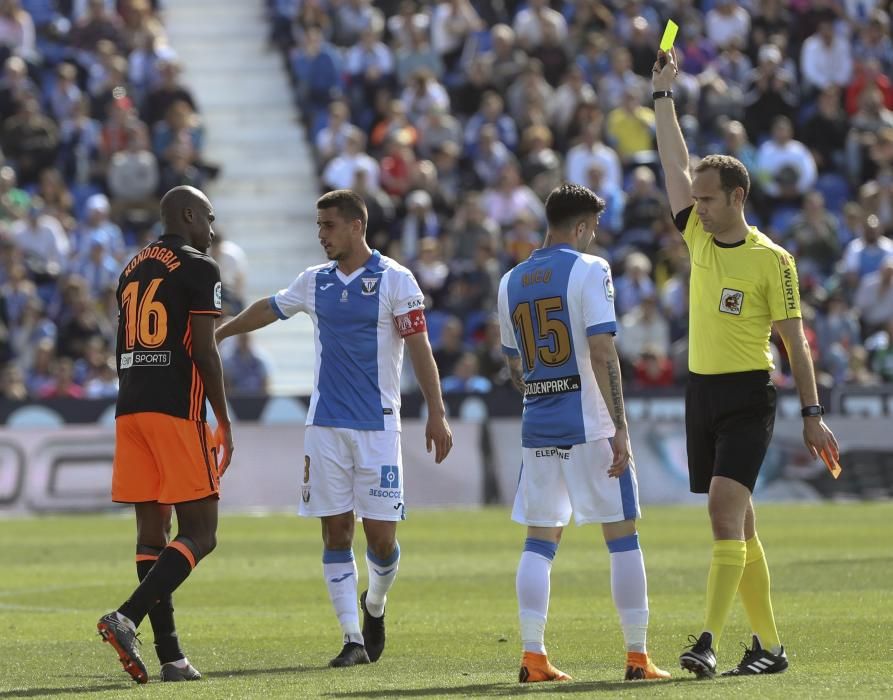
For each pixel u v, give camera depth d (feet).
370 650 87.20
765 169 293.02
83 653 90.22
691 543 161.38
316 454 85.35
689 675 76.89
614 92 302.45
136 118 286.66
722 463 77.05
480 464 220.23
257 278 280.10
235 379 232.94
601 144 290.15
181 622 105.91
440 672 80.74
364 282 84.99
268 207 291.58
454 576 135.13
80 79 293.84
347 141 278.05
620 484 76.89
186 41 323.57
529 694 69.77
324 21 314.76
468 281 249.34
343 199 85.05
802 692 68.44
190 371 79.25
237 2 331.36
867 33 332.80
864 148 301.63
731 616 103.45
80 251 254.88
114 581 132.98
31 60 292.20
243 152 300.61
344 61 311.88
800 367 77.05
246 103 310.86
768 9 335.47
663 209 269.44
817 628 95.45
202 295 78.95
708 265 78.59
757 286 77.25
